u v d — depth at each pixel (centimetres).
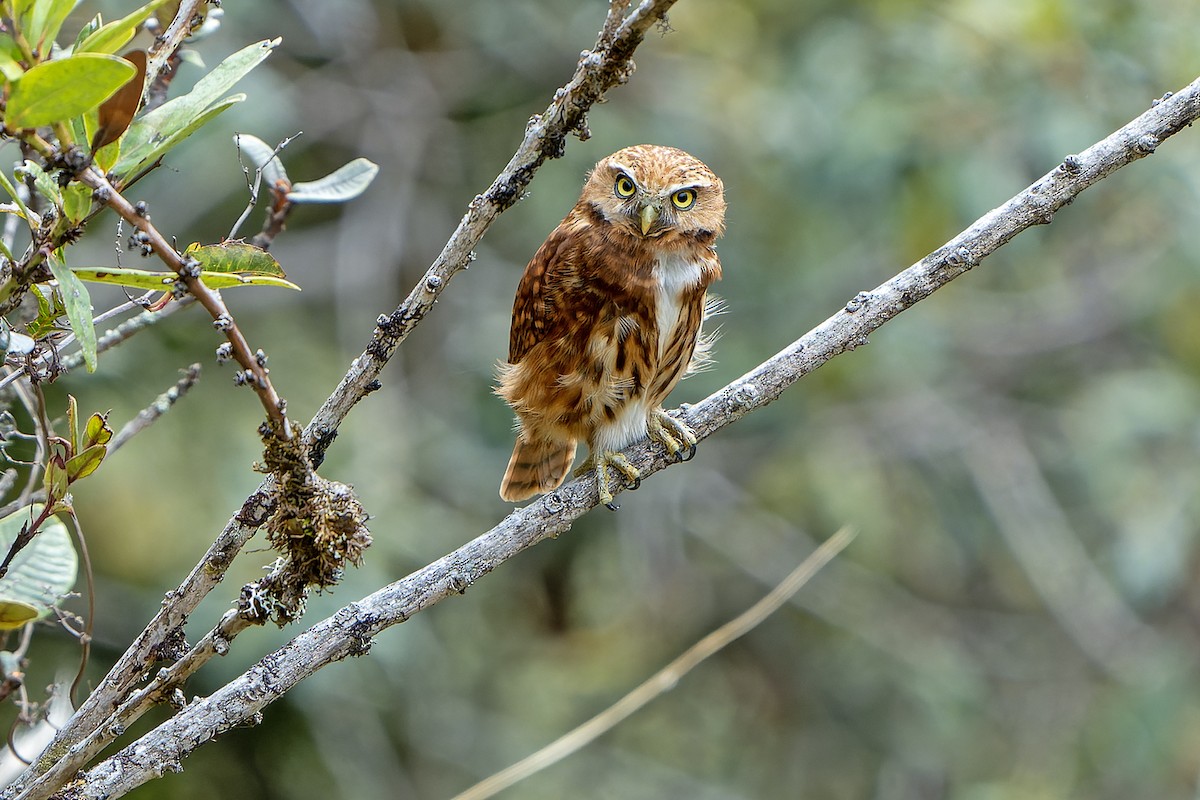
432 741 1300
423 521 1219
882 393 1500
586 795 1415
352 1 1417
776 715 1549
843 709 1524
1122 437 1371
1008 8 1195
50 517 460
